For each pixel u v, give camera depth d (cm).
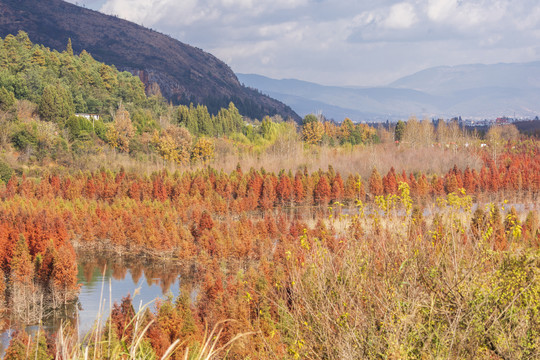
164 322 2334
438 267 694
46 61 17025
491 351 648
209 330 2314
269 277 2662
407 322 604
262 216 7244
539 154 10531
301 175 8312
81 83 16812
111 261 5462
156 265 5253
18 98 13775
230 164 10106
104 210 6556
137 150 11050
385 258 703
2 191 7262
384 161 9288
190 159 10950
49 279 4078
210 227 5559
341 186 7600
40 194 7581
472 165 8738
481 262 709
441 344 604
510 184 6662
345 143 13325
